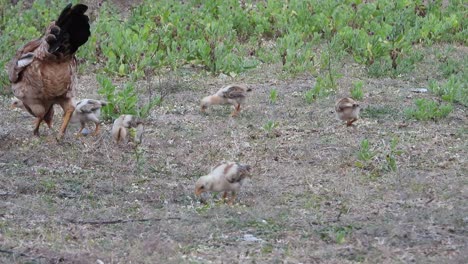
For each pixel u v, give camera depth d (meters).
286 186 15.34
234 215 13.73
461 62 25.78
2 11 29.88
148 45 25.36
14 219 13.40
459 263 11.74
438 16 30.89
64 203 14.23
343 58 26.23
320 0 30.64
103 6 30.88
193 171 16.25
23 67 17.00
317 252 12.20
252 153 17.30
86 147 17.42
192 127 19.31
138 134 17.55
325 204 14.37
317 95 21.78
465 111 20.89
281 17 29.17
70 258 11.81
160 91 22.20
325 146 17.78
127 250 12.20
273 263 11.81
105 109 19.55
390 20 29.12
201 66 25.16
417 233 12.98
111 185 15.17
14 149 17.25
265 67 25.30
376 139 18.31
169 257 11.95
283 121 19.77
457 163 16.67
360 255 12.13
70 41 16.59
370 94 22.36
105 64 25.09
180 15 28.88
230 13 29.45
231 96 20.02
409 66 24.81
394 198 14.66
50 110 18.39
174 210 13.96
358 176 15.82
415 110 20.09
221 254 12.15
